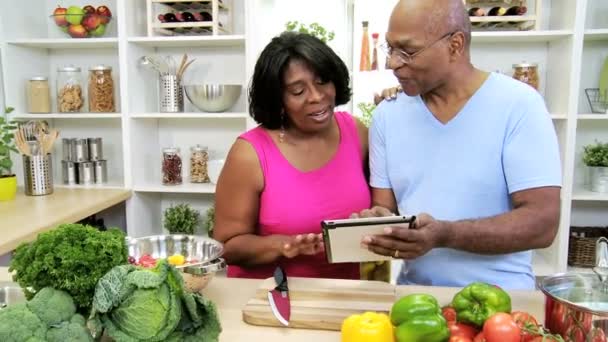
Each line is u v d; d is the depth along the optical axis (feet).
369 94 8.64
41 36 9.02
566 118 7.36
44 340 2.31
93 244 2.60
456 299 2.95
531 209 3.94
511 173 4.09
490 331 2.61
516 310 3.49
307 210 4.67
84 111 9.04
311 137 4.80
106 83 8.48
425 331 2.70
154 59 8.43
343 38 8.63
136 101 8.39
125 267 2.58
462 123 4.21
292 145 4.77
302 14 8.64
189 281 3.48
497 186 4.21
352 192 4.81
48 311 2.39
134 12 8.24
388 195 4.76
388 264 5.07
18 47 8.50
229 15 8.48
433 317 2.73
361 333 2.76
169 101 8.42
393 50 4.07
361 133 5.18
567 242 7.54
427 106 4.41
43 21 9.08
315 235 4.02
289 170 4.68
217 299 3.75
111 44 8.41
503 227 3.83
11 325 2.28
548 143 4.01
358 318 2.86
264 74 4.46
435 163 4.34
